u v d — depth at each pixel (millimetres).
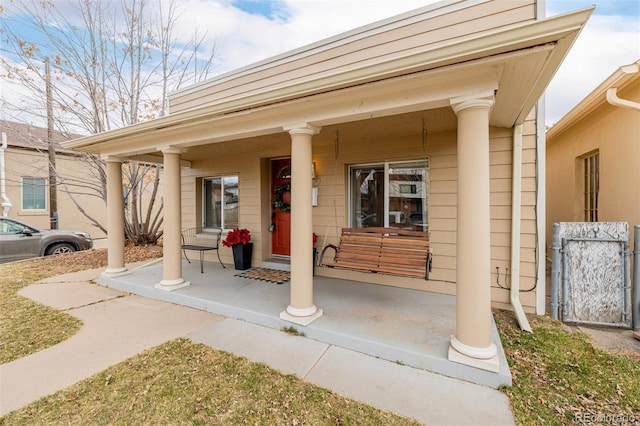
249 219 5762
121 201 5246
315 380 2287
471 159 2277
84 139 4738
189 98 6008
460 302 2363
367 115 2781
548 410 1949
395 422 1858
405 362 2482
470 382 2244
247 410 1973
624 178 3961
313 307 3229
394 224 4488
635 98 3736
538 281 3562
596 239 3312
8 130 8977
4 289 4805
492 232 3727
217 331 3156
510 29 1858
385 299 3762
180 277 4426
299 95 2785
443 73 2230
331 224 4816
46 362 2564
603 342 2920
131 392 2154
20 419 1894
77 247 8117
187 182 6641
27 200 10578
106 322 3422
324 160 4840
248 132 3449
